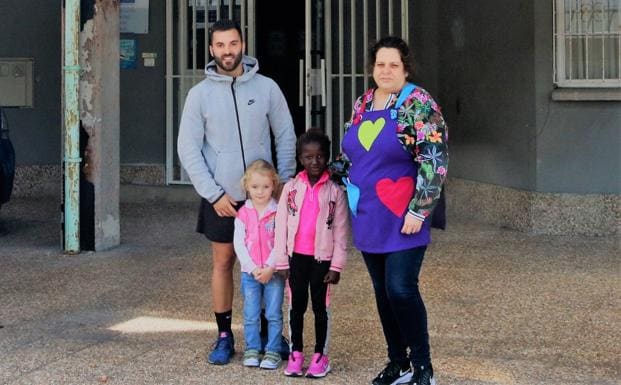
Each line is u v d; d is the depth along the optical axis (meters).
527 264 7.15
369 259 4.28
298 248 4.42
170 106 10.53
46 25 10.70
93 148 7.50
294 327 4.50
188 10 10.47
